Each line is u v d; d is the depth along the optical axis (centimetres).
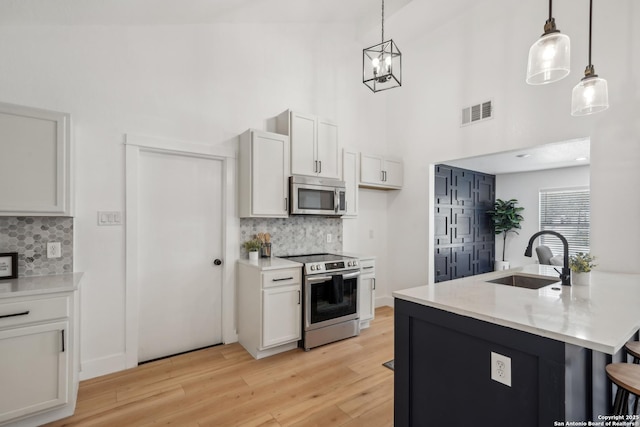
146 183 279
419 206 428
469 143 373
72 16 231
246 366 266
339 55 411
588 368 128
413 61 434
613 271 262
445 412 149
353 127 425
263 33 345
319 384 238
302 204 325
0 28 219
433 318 153
